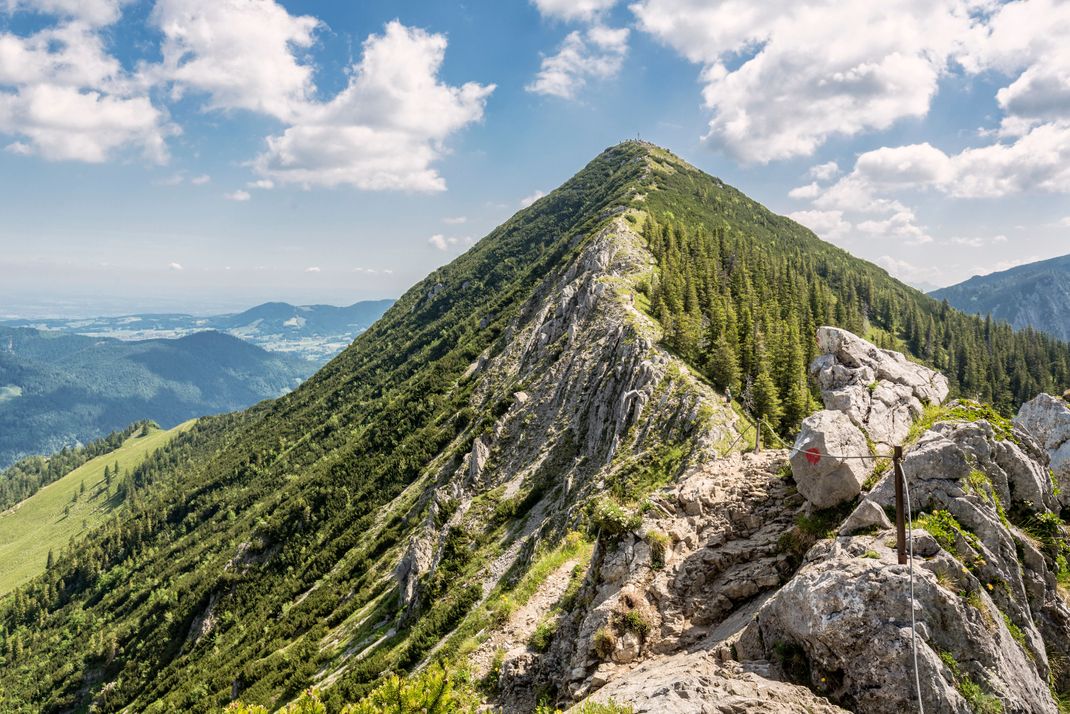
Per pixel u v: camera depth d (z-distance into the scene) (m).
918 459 15.82
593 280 108.94
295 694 61.31
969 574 12.70
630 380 66.31
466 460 86.56
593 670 16.36
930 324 188.12
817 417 18.31
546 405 86.06
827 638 12.16
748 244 168.88
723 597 16.69
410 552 74.38
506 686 21.38
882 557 13.33
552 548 41.50
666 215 179.00
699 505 20.39
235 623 114.19
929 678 10.94
